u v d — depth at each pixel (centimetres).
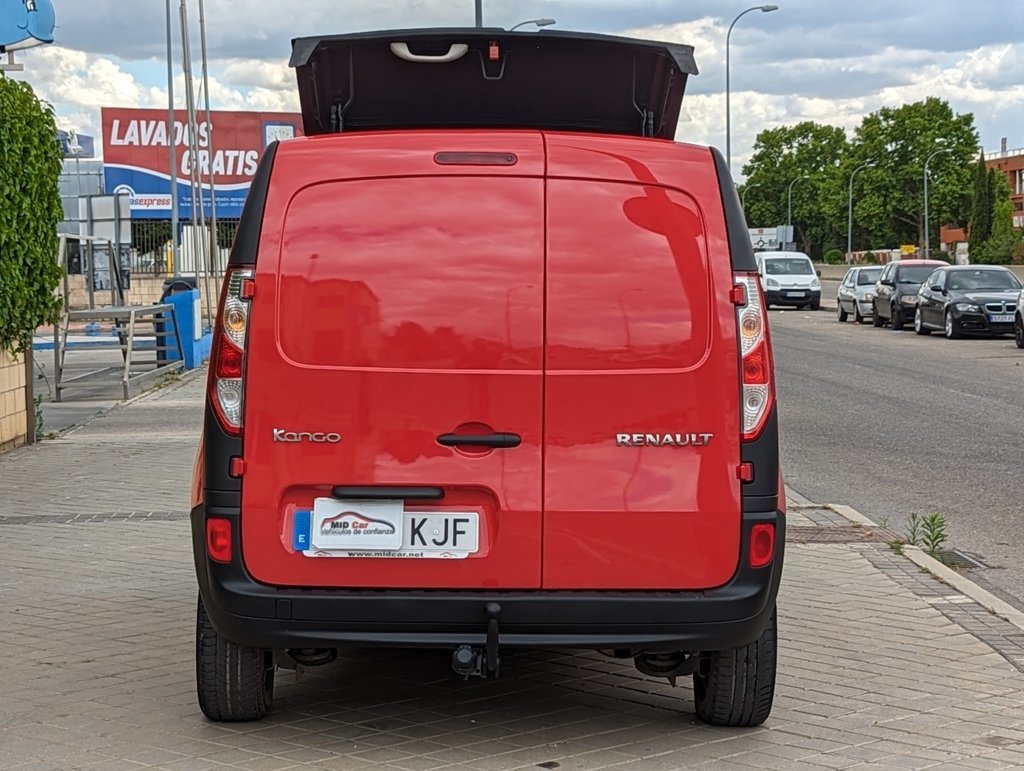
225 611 446
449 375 442
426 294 443
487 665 444
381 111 692
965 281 3153
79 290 3919
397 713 523
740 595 446
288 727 504
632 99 663
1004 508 1015
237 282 445
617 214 447
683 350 446
